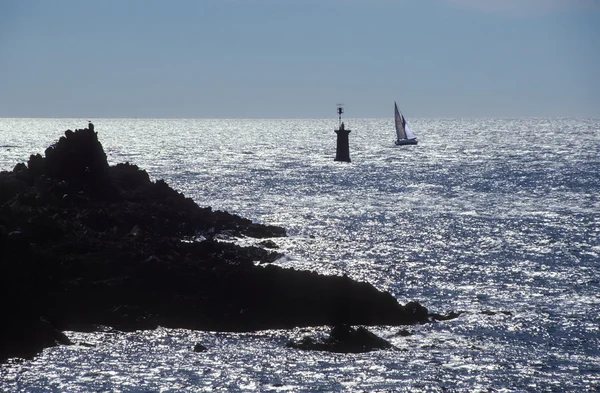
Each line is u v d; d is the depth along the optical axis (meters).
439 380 149.75
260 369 152.25
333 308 179.50
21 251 169.88
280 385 145.62
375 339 166.50
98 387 142.00
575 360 161.00
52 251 186.50
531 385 148.88
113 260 184.38
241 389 143.50
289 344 164.25
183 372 149.88
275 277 183.50
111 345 161.12
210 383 145.75
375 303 181.88
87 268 180.88
